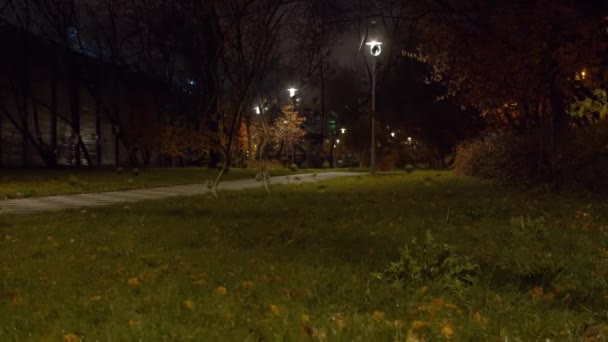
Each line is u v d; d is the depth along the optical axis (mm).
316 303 4957
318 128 75938
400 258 6547
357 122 68062
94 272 6789
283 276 6215
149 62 52781
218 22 40750
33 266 7293
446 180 26703
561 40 16703
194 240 9336
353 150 73312
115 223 11875
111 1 47406
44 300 5410
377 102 55281
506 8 17078
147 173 35344
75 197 20484
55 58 45719
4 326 4473
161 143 49719
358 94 66812
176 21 48406
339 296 5176
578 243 7973
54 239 9812
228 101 50781
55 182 26422
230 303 4984
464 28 19484
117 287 5809
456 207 13555
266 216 12875
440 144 54469
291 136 65438
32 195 20828
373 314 4531
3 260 7863
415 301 4957
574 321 4285
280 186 25031
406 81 53375
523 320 4332
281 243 8828
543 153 21250
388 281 5750
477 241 8453
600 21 15406
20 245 9211
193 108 53594
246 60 43656
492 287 5445
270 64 51344
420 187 21906
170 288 5582
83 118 49375
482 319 4352
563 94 18453
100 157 51719
